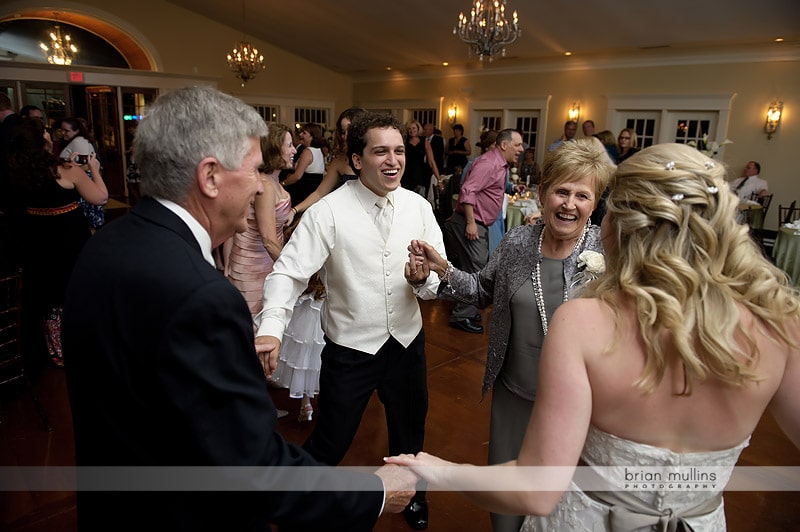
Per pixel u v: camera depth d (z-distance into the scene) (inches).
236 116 33.5
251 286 105.6
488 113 430.6
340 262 66.0
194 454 30.0
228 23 440.1
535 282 59.2
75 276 31.9
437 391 119.1
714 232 30.4
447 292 66.6
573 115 375.9
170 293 29.4
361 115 65.2
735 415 31.1
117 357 30.0
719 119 319.3
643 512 32.7
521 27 317.7
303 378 100.9
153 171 32.7
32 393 97.3
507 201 211.6
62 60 400.8
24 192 114.6
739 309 30.7
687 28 281.4
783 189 304.7
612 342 30.7
